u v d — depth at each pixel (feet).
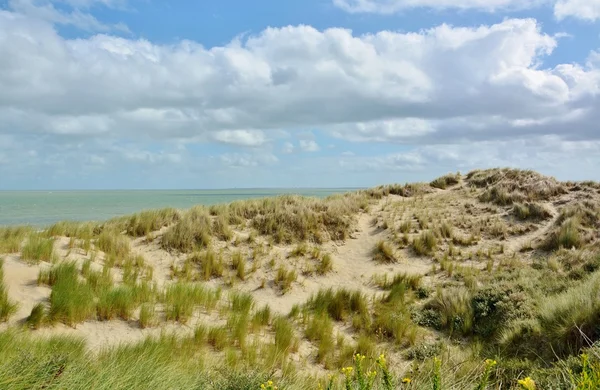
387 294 43.42
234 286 43.29
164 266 45.75
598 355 17.21
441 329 35.06
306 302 40.14
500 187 70.28
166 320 31.30
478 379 16.12
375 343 32.24
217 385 17.28
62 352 17.47
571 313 25.26
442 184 83.82
